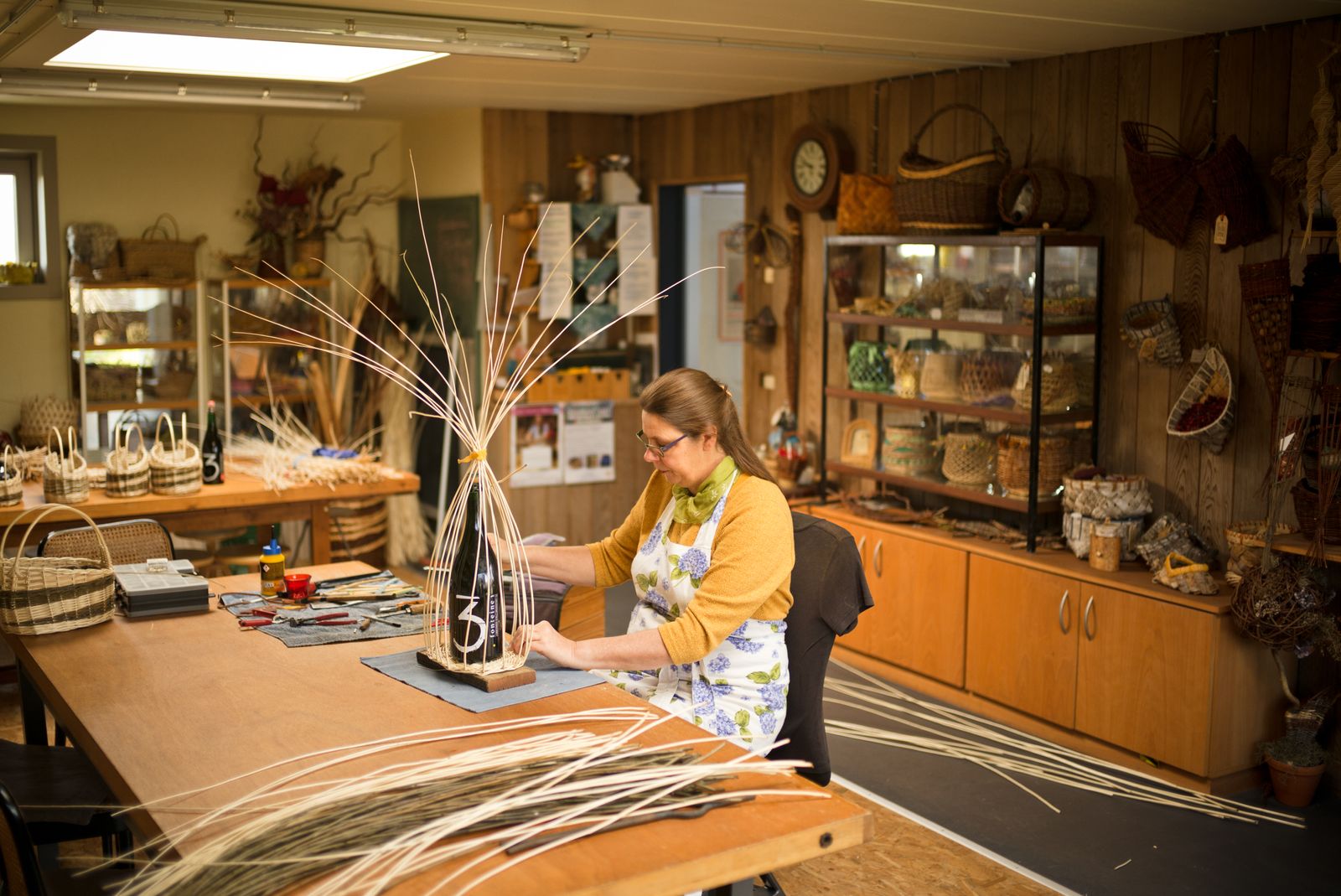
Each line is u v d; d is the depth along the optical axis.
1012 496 5.23
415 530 7.84
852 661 5.90
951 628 5.35
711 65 5.49
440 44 4.27
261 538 7.06
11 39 4.52
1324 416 4.16
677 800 2.18
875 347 5.86
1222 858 3.96
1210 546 4.78
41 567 3.25
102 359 7.25
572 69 5.55
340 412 7.71
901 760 4.77
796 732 3.35
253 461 6.14
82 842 3.86
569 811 2.08
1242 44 4.54
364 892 1.84
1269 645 4.23
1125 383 5.12
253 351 7.55
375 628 3.22
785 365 6.85
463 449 7.64
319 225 7.88
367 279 8.01
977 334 5.34
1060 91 5.24
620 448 7.96
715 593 2.85
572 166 7.60
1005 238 5.08
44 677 2.87
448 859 1.96
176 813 2.12
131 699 2.68
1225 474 4.74
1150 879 3.81
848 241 5.87
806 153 6.40
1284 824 4.23
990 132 5.57
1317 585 4.23
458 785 2.17
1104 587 4.68
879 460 6.02
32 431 6.90
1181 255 4.83
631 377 8.04
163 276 7.26
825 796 2.25
